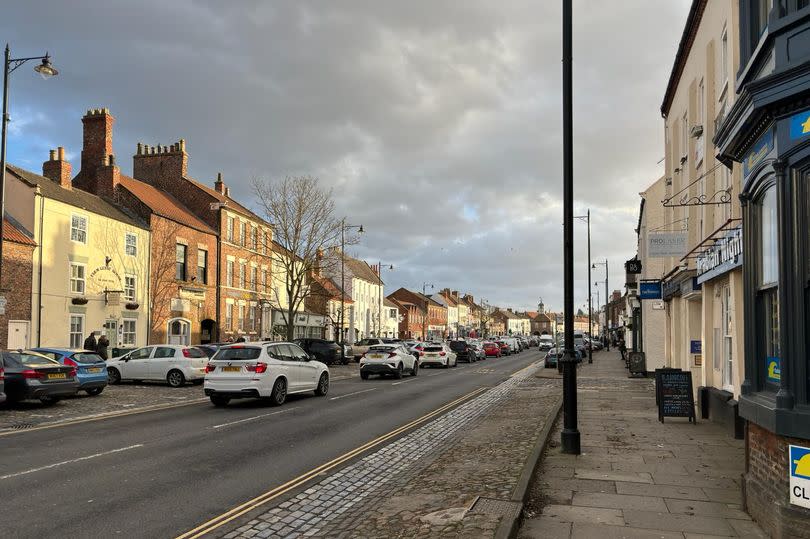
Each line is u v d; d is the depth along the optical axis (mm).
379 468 8523
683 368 17812
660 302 25625
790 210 5430
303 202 37062
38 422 12703
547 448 9555
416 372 29391
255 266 42531
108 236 27906
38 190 23703
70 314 25312
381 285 78000
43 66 17234
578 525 5770
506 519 5652
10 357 15281
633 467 8180
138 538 5574
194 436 11008
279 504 6715
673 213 20781
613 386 21703
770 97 5496
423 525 5672
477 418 13562
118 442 10336
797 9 5559
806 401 5176
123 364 22109
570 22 9305
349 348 41938
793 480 5176
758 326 6371
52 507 6500
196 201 38094
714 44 14172
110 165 31578
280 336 42438
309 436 11094
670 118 21719
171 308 32531
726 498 6676
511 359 53250
